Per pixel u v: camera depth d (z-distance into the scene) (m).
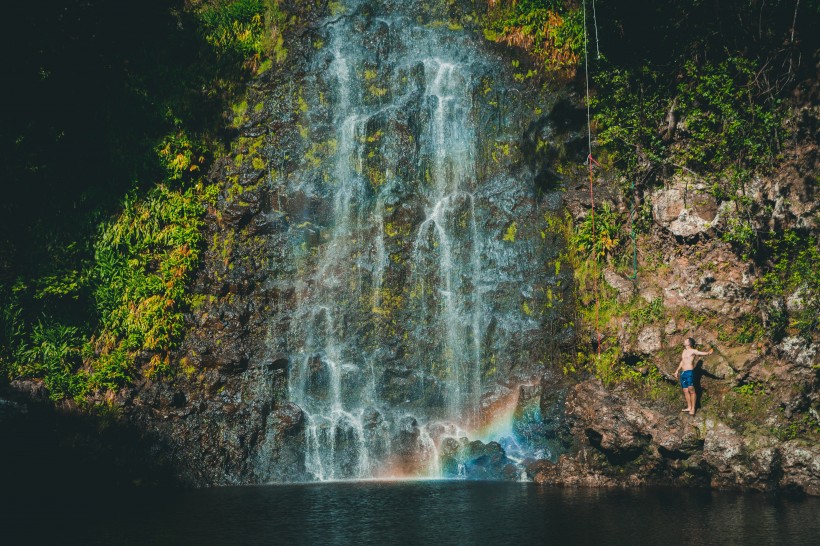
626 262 23.02
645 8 23.52
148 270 23.69
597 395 20.48
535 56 26.19
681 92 22.34
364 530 13.88
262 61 26.23
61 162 23.73
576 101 25.38
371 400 23.72
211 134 25.39
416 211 25.19
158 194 24.09
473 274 24.77
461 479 21.14
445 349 24.17
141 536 13.75
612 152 24.34
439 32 26.94
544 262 24.39
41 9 23.88
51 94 23.97
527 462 21.34
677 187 22.14
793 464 17.42
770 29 21.08
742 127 21.12
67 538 13.69
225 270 24.09
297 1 26.81
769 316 19.62
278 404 22.91
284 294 24.41
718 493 17.58
